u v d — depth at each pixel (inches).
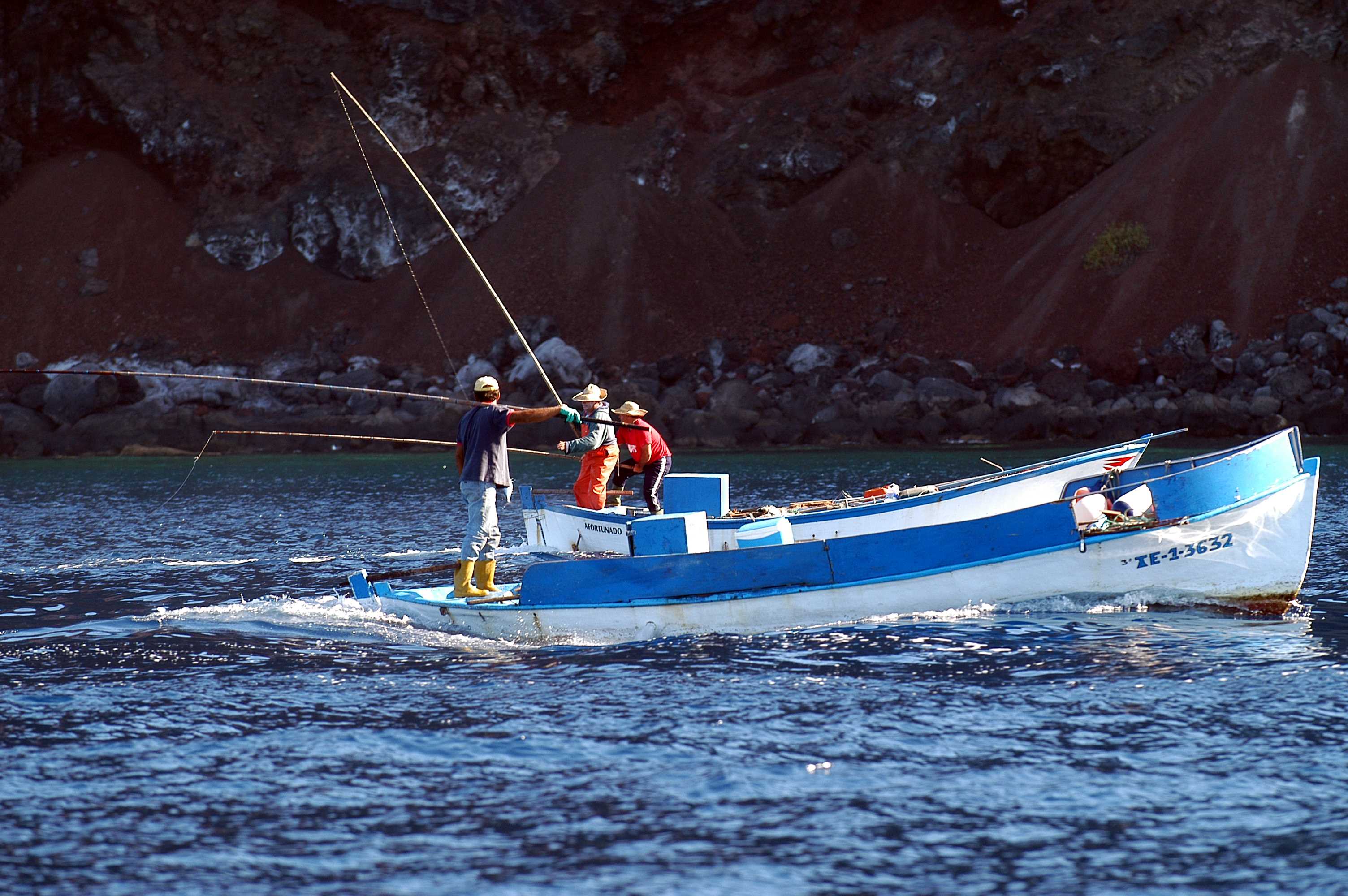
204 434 5821.9
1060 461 1931.6
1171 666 1049.5
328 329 7495.1
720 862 643.5
